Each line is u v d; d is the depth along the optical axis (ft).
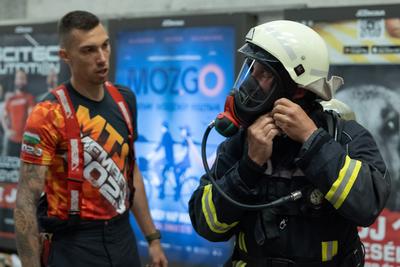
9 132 15.81
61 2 15.97
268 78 5.43
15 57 15.66
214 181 5.59
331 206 5.46
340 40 11.66
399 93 11.27
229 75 12.88
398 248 11.37
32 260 7.82
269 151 5.33
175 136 13.61
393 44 11.23
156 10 14.67
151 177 13.93
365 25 11.44
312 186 5.40
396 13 11.16
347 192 5.11
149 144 13.93
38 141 7.81
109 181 8.21
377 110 11.47
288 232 5.49
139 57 13.91
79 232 8.01
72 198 7.91
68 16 8.05
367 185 5.17
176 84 13.53
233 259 6.05
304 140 5.23
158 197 13.85
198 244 13.42
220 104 13.04
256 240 5.49
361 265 5.78
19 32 15.55
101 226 8.10
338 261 5.64
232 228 5.91
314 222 5.48
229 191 5.48
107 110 8.36
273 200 5.51
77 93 8.16
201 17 13.10
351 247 5.68
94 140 8.11
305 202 5.40
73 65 8.05
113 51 14.16
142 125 13.98
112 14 14.82
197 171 13.38
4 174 15.94
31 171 7.86
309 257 5.49
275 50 5.37
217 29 12.95
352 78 11.64
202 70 13.20
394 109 11.32
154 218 13.92
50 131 7.84
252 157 5.38
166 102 13.67
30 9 16.44
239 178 5.43
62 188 8.00
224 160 6.02
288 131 5.28
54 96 8.05
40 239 7.96
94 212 8.05
